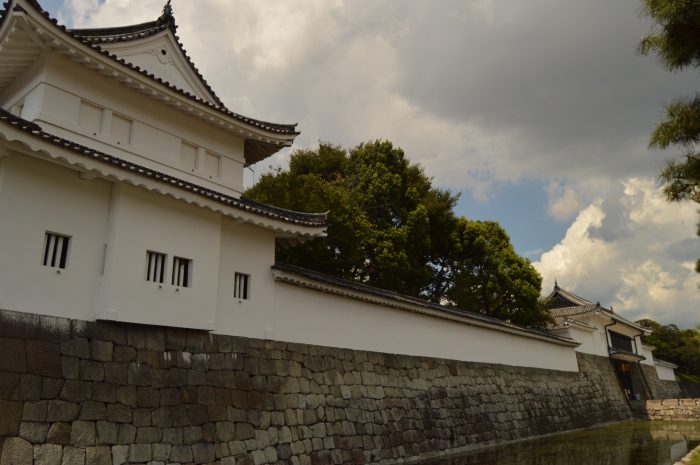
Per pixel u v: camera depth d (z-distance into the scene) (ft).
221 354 37.81
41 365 27.94
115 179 32.48
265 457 36.70
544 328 99.35
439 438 53.01
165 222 36.11
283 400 40.22
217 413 35.29
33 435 26.30
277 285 44.29
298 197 71.20
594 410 91.61
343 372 46.78
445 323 62.44
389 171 99.35
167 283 35.32
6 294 27.86
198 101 41.50
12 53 34.63
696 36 25.57
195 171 42.80
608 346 112.78
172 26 45.96
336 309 48.93
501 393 67.46
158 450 31.09
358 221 81.10
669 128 26.76
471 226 109.19
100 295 31.94
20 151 28.94
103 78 37.58
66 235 31.40
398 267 88.43
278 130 47.52
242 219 40.22
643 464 47.65
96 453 28.32
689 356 172.35
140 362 32.55
